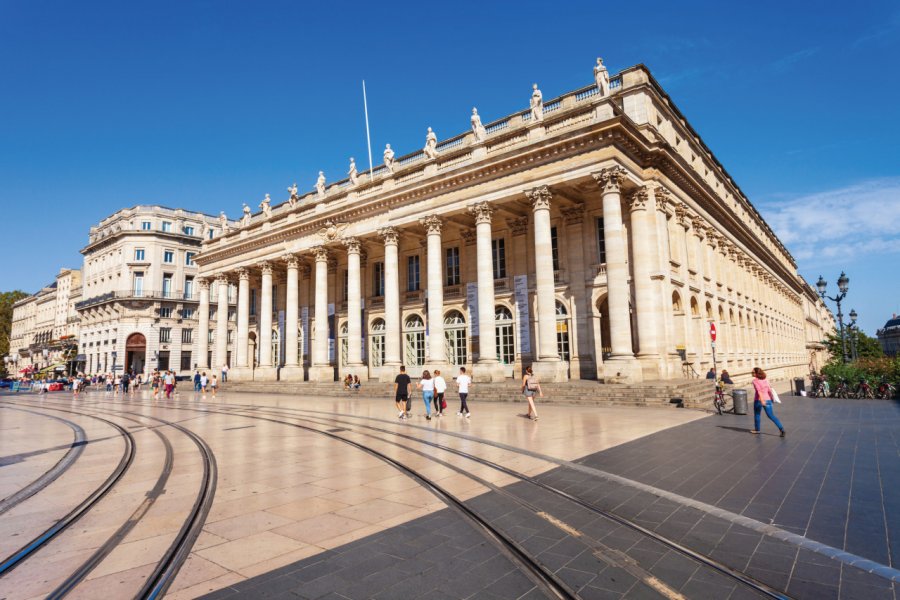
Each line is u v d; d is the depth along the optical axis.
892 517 6.39
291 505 7.09
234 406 24.45
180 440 13.23
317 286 37.22
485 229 28.17
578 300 28.47
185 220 70.56
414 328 35.62
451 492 7.62
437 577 4.80
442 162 31.11
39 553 5.44
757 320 45.28
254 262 42.62
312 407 22.77
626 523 6.24
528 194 26.47
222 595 4.43
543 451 10.77
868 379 24.19
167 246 67.38
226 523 6.34
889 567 4.94
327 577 4.79
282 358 44.78
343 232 35.44
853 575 4.79
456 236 34.53
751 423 15.02
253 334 49.75
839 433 12.95
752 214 51.97
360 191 35.41
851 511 6.65
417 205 31.31
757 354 43.09
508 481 8.28
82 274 81.88
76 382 46.91
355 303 34.44
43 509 7.08
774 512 6.64
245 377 42.69
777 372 50.38
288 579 4.75
